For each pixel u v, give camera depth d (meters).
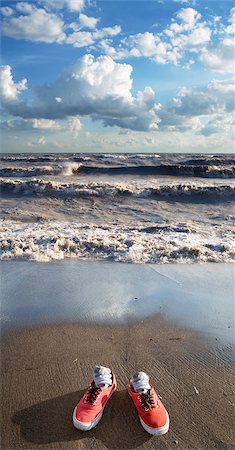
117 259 7.26
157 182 19.58
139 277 6.21
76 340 3.94
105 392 2.91
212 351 3.76
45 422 2.72
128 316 4.59
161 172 24.33
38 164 28.81
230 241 8.51
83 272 6.46
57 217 12.09
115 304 4.99
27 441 2.55
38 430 2.64
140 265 6.91
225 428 2.68
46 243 8.09
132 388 2.96
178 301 5.14
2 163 29.62
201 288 5.69
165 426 2.63
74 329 4.20
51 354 3.64
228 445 2.53
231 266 6.89
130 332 4.16
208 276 6.29
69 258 7.34
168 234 9.21
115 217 12.27
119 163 30.58
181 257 7.30
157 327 4.30
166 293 5.46
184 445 2.54
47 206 14.08
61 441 2.55
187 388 3.14
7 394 3.01
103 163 30.42
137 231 9.56
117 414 2.84
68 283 5.86
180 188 16.11
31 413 2.80
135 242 8.19
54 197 15.44
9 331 4.12
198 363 3.53
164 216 12.48
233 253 7.55
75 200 15.07
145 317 4.57
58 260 7.20
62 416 2.78
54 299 5.14
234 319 4.55
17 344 3.84
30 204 14.29
